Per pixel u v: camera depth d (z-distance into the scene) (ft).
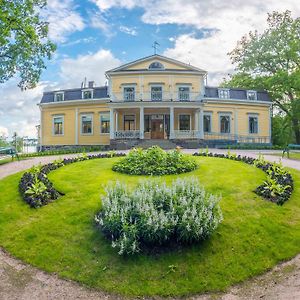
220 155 46.44
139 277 16.07
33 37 56.90
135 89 96.63
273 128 128.77
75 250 18.31
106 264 16.99
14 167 41.63
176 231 18.15
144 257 17.25
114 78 97.66
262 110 106.22
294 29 109.70
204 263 17.19
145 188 21.85
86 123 101.60
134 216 18.62
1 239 19.95
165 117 97.19
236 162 40.22
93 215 21.91
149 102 86.12
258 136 104.94
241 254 18.15
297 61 110.32
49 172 34.09
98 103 100.01
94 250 18.15
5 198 26.00
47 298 14.38
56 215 22.38
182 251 17.79
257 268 17.01
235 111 102.99
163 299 14.78
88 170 35.24
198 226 17.78
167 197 19.99
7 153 53.52
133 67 98.17
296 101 106.22
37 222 21.52
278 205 24.11
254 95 105.70
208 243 18.57
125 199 19.36
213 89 102.58
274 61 112.68
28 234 20.10
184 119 98.17
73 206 23.66
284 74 100.53
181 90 97.19
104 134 99.35
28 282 15.71
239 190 26.99
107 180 30.14
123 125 98.02
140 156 36.32
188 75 97.66
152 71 96.07
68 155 62.80
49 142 105.60
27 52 61.62
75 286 15.51
